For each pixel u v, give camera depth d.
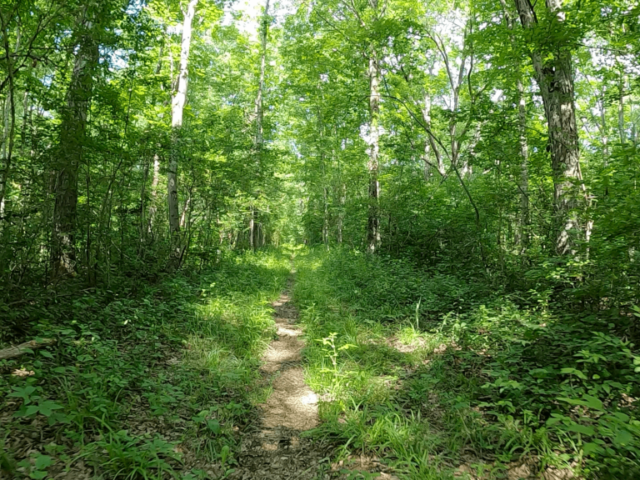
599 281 4.62
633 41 7.52
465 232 11.38
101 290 6.43
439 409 3.75
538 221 8.34
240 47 19.56
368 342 5.75
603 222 4.41
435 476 2.61
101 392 3.25
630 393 3.17
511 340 4.53
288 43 17.88
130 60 7.29
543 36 6.42
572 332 4.25
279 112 23.17
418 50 13.06
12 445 2.58
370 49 12.60
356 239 20.06
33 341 3.83
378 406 3.67
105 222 7.44
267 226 28.28
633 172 4.81
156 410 3.24
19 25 5.25
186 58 11.21
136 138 7.98
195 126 13.70
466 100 17.25
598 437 2.88
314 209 28.27
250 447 3.19
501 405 3.49
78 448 2.69
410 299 7.80
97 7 5.58
